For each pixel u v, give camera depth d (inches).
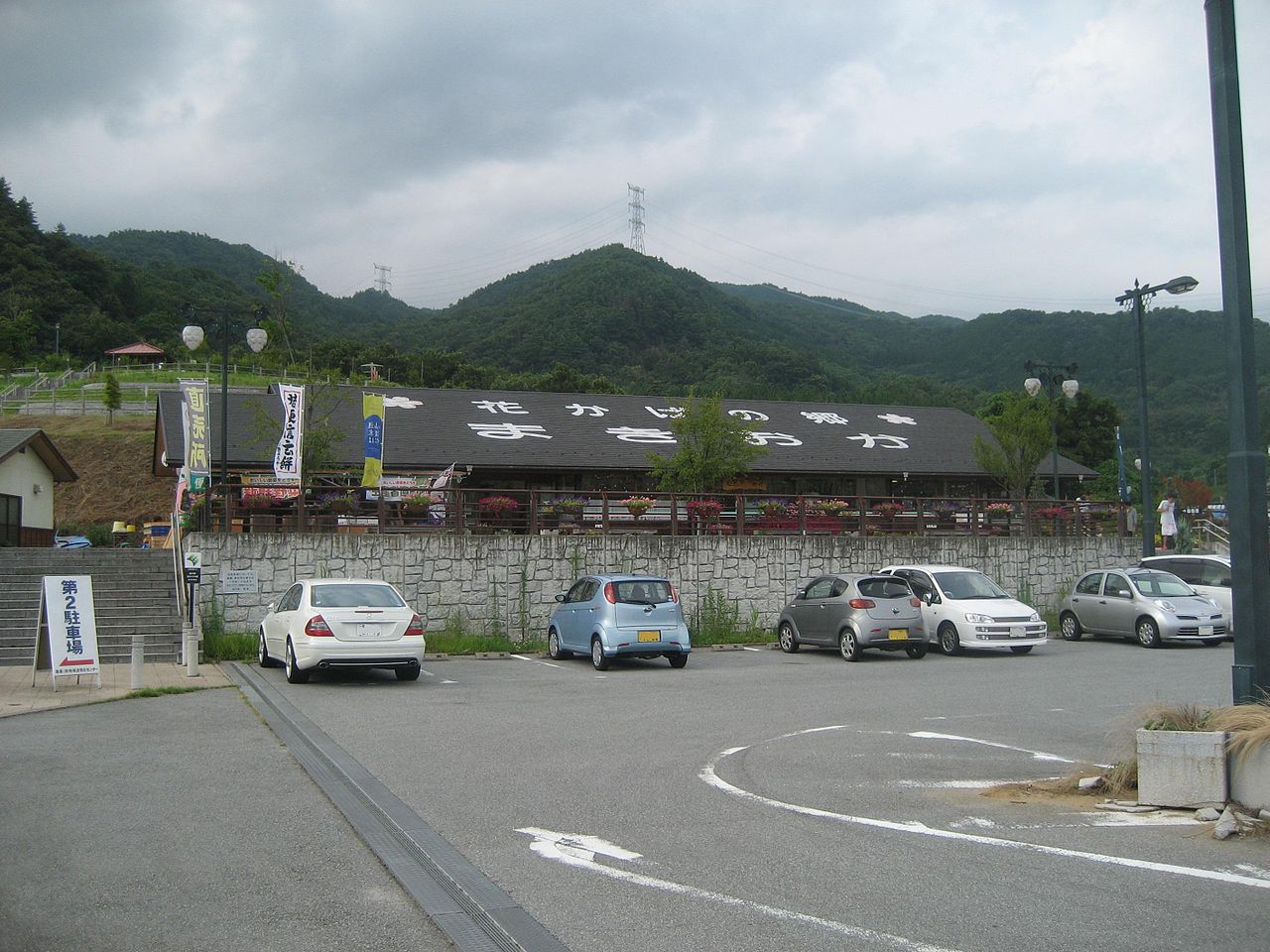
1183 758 293.7
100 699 532.4
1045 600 1067.9
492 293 6451.8
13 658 699.4
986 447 1131.9
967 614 775.7
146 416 2522.1
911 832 272.4
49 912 208.2
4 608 764.6
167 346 3946.9
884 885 226.2
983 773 352.5
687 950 187.6
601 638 686.5
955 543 1035.9
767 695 557.3
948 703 524.1
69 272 4229.8
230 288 5039.4
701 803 305.0
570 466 1089.4
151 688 562.9
